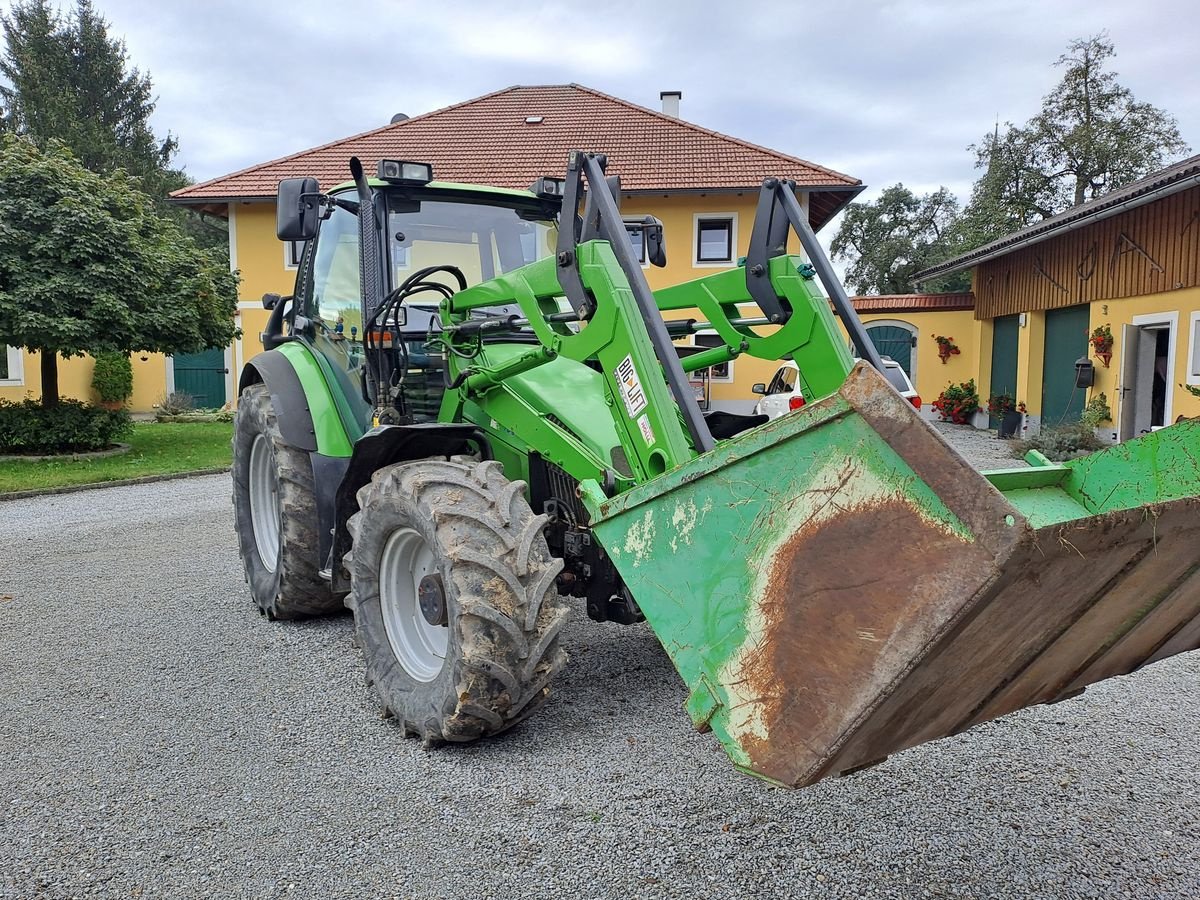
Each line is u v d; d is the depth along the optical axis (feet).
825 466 5.97
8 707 11.28
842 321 11.01
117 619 15.29
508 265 14.15
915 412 5.45
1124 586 6.38
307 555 13.75
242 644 13.84
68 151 39.70
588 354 9.46
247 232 62.03
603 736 10.20
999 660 6.34
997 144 93.71
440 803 8.68
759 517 6.47
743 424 13.10
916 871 7.52
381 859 7.72
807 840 7.99
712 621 6.83
